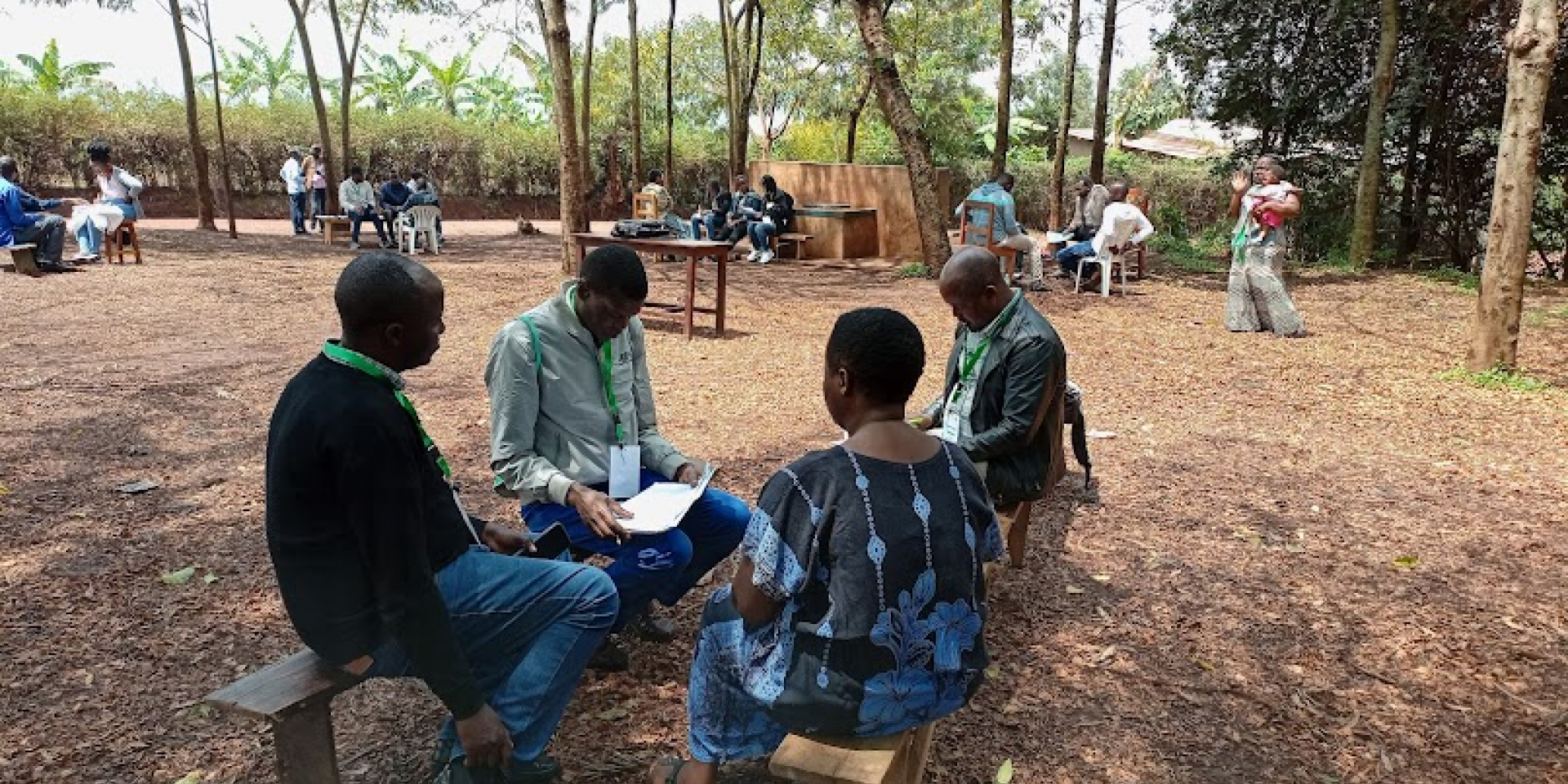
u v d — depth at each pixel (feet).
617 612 9.75
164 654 12.21
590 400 11.74
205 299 37.47
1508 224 27.96
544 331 11.44
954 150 106.01
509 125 106.83
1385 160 61.31
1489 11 53.78
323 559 7.89
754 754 8.88
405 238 58.80
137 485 17.88
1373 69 58.70
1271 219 34.76
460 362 28.76
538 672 9.30
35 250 41.45
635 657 12.50
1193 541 16.69
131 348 29.25
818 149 116.37
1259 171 35.35
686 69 106.42
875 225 62.80
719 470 19.76
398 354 8.19
